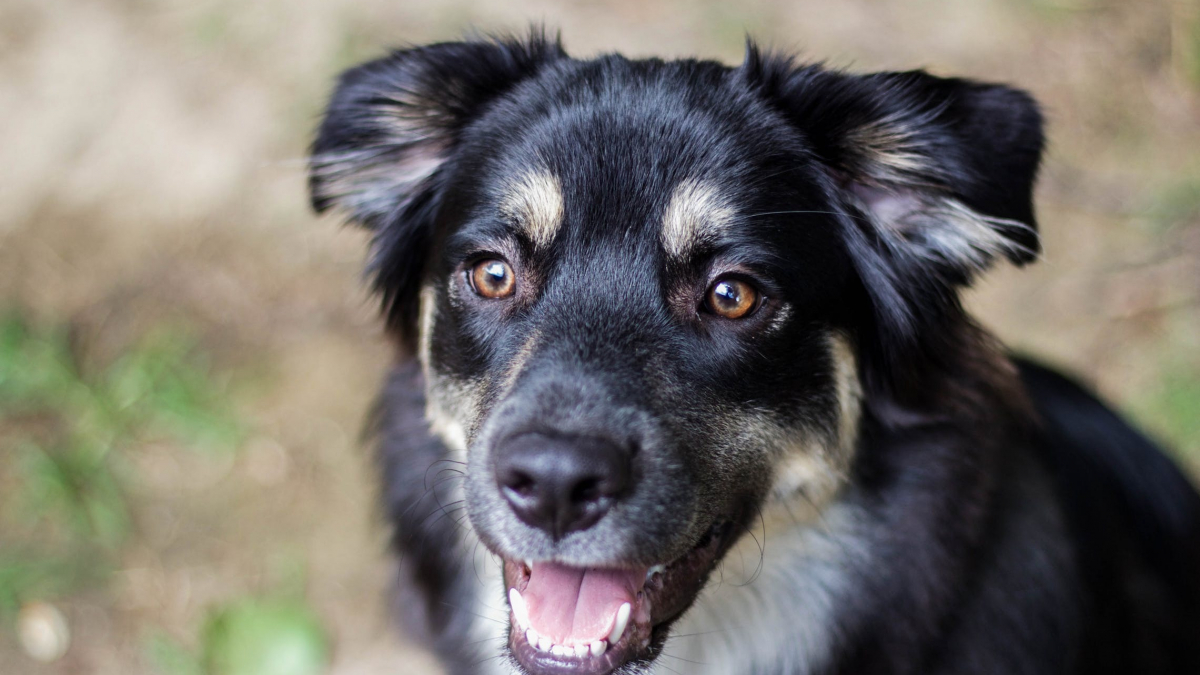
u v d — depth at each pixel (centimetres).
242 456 82
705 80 58
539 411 53
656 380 55
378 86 61
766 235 56
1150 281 89
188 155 95
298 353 86
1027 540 61
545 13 104
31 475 79
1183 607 66
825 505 59
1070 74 104
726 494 56
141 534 79
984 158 57
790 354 57
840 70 60
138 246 90
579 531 53
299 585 78
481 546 62
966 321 60
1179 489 68
